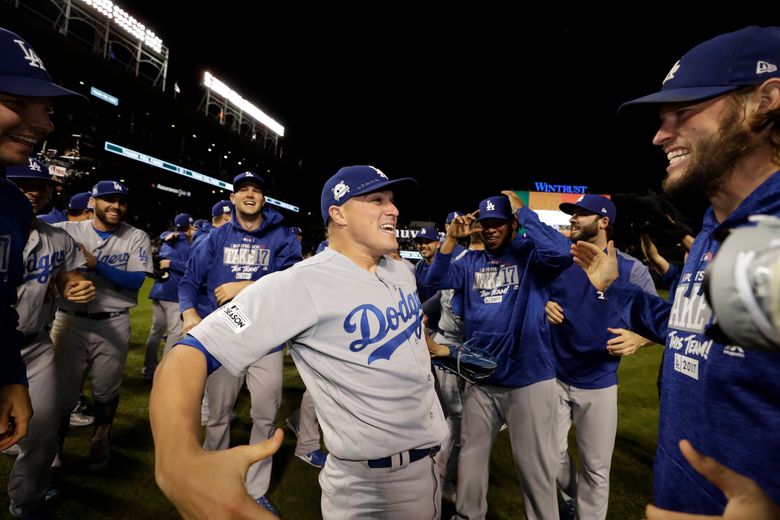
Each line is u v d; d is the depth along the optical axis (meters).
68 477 2.39
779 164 0.73
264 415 2.40
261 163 33.34
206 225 7.33
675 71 0.84
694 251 0.94
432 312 3.52
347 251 1.30
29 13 16.25
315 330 1.10
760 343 0.35
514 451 1.94
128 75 19.42
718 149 0.77
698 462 0.46
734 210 0.80
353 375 1.14
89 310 2.55
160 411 0.72
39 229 1.90
